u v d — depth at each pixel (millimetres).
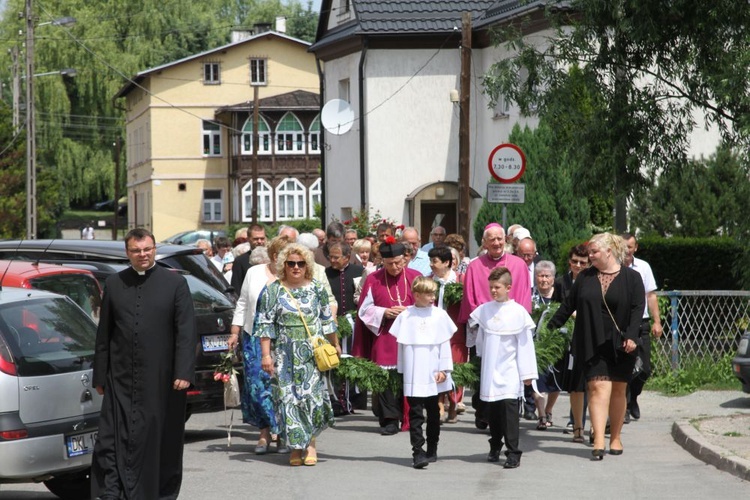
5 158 59594
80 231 65875
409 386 11227
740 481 10258
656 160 17656
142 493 8617
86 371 9359
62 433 8992
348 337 14523
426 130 36344
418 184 36438
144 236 8742
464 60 25047
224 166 73062
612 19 17297
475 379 13000
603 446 11555
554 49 18172
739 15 16672
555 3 18250
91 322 9945
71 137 81250
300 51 74062
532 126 31656
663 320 17312
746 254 18547
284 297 11250
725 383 16969
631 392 14172
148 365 8664
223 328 13391
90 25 77812
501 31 18500
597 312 11500
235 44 72750
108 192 81375
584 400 12930
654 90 17891
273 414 12117
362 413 15477
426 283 11227
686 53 17203
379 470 11070
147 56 78875
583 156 17641
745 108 16688
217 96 72938
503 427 11211
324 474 10859
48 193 61594
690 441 11945
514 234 16938
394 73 36406
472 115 35750
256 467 11312
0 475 8672
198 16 83250
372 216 36094
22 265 12531
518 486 10156
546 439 13000
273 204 71000
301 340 11211
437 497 9672
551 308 13367
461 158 25156
